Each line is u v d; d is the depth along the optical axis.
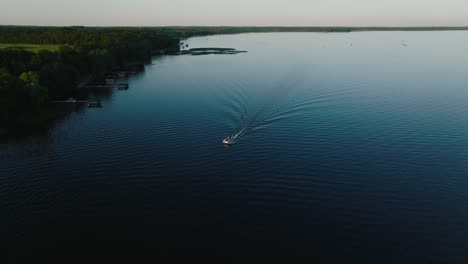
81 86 172.12
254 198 71.81
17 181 78.88
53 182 78.44
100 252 58.00
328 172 81.06
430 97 138.62
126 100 143.12
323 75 183.38
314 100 134.25
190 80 178.75
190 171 82.50
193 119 116.19
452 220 64.94
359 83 163.25
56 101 142.88
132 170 83.31
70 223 65.06
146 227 63.88
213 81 174.12
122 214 67.50
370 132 102.62
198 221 65.25
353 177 78.88
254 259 56.28
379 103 130.75
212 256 56.94
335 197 71.88
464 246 58.84
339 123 109.94
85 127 111.81
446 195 72.31
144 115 122.25
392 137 99.19
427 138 98.25
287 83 162.88
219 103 133.00
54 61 162.12
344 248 58.50
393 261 55.81
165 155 90.69
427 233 61.72
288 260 56.03
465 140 96.75
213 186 76.25
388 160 86.12
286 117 115.69
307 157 88.12
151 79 185.88
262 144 95.69
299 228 63.16
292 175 79.94
